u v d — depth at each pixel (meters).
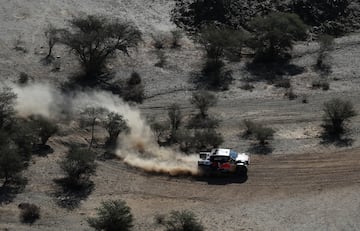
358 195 127.19
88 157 132.88
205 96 177.62
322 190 130.25
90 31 194.00
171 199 125.81
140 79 194.12
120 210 112.12
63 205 120.00
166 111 175.25
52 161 137.50
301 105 181.50
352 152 149.12
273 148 152.00
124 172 136.88
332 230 112.88
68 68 194.75
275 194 128.75
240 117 172.75
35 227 111.06
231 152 138.62
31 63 194.25
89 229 111.38
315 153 149.25
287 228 113.50
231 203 124.25
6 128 146.12
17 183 126.19
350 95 188.50
